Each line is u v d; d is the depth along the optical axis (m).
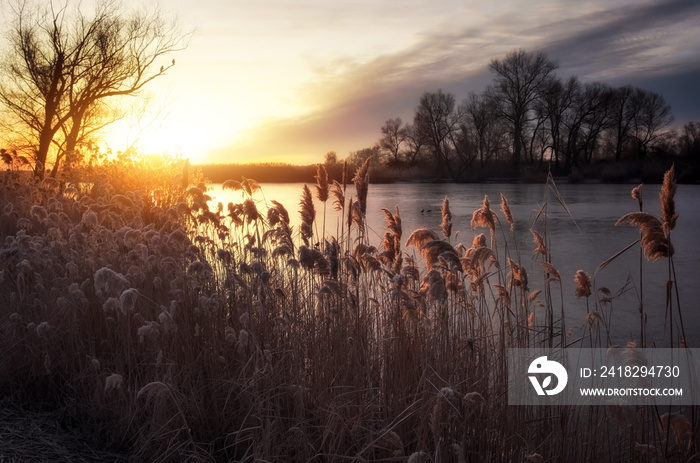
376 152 90.69
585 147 79.69
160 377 4.30
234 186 6.14
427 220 24.34
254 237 6.05
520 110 79.06
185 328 4.56
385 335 4.79
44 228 8.24
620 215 25.81
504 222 23.36
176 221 6.24
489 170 82.19
